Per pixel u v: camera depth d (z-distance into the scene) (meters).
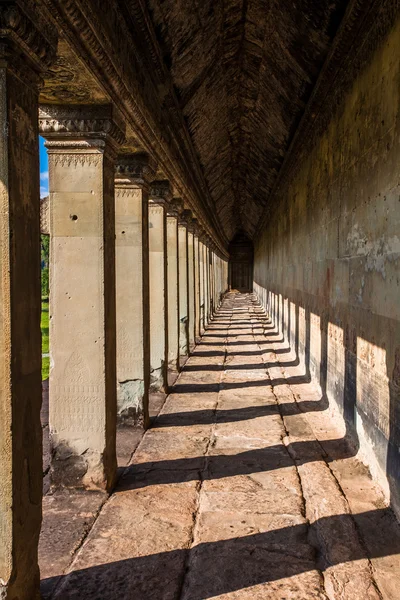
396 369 3.97
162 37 5.21
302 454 5.30
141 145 5.55
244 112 10.95
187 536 3.71
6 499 2.58
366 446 4.94
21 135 2.60
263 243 25.33
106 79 3.82
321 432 6.06
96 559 3.42
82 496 4.38
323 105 7.11
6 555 2.60
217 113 9.80
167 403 7.52
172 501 4.28
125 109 4.54
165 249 7.99
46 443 5.82
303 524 3.88
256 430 6.20
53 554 3.48
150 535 3.72
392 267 4.08
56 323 4.43
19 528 2.66
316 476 4.62
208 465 5.10
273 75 8.01
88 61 3.41
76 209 4.38
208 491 4.48
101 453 4.44
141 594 3.05
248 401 7.60
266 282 22.92
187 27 5.65
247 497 4.35
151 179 6.28
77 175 4.37
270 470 4.96
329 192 6.91
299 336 10.38
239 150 14.22
